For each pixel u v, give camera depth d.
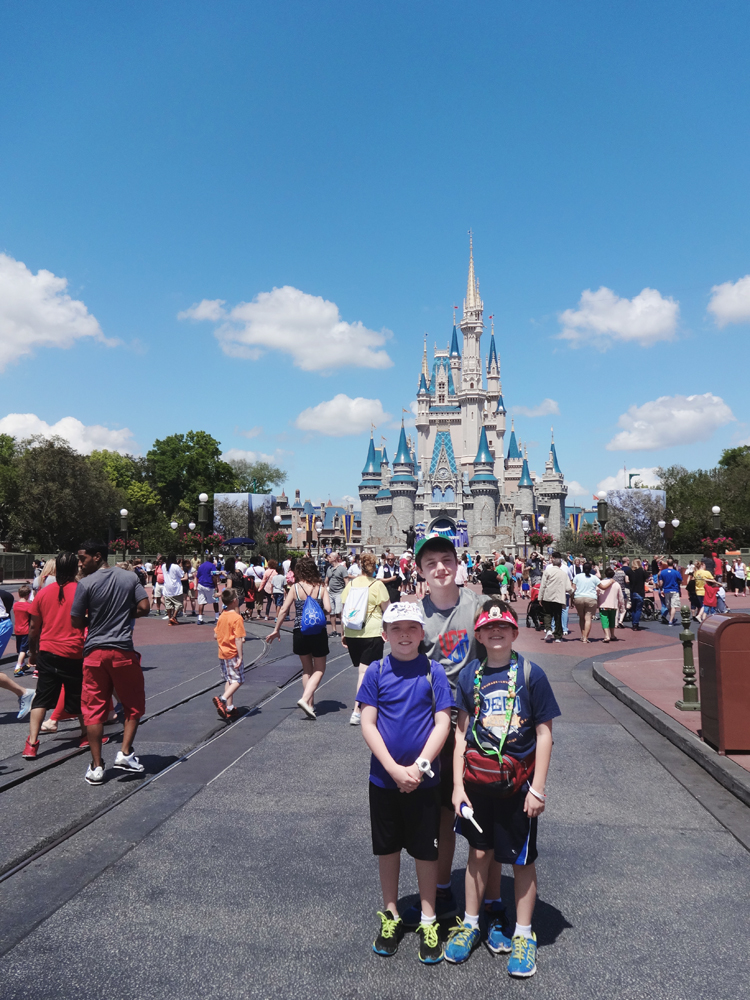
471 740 4.06
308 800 6.53
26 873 5.01
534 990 3.71
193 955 4.02
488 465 149.88
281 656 15.88
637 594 22.22
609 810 6.34
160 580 28.25
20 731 9.12
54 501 70.44
